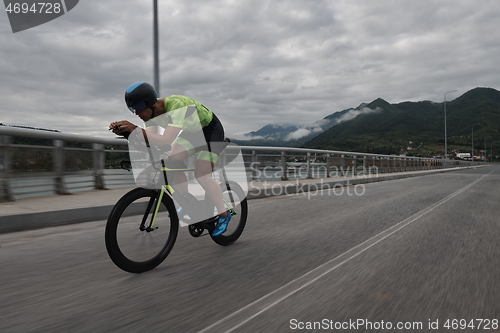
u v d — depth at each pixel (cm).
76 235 432
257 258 343
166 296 247
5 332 194
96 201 575
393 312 221
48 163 634
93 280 279
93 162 728
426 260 336
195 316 215
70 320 209
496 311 223
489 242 409
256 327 201
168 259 338
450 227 496
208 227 362
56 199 594
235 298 244
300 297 246
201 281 278
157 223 312
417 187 1202
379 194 950
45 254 350
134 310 223
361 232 463
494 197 877
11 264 318
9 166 561
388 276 290
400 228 489
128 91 297
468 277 288
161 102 315
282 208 678
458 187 1202
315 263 327
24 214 456
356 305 232
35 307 227
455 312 222
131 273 296
